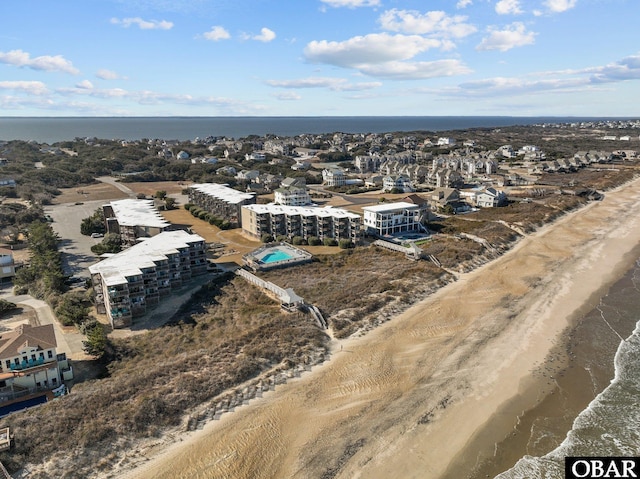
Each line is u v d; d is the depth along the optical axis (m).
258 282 73.50
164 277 70.00
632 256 92.75
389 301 68.50
